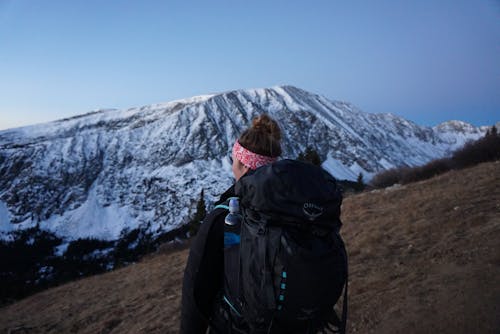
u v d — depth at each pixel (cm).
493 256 621
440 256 716
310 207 156
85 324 1054
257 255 153
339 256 162
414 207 1227
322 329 175
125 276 1766
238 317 163
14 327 1228
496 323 429
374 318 550
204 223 175
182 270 1445
